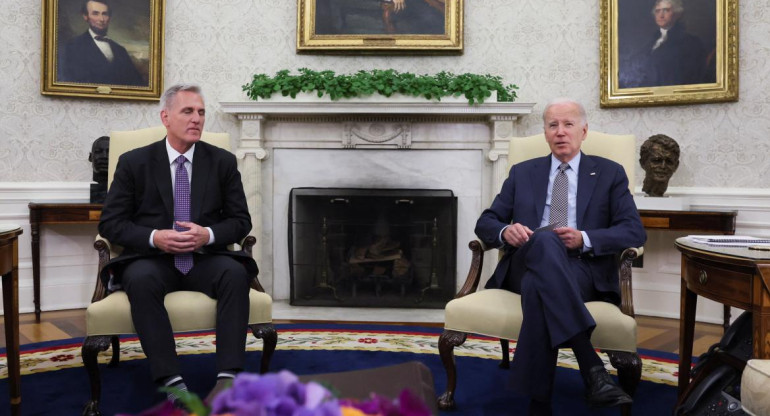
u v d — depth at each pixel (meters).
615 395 1.96
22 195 4.29
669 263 4.37
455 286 4.61
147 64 4.59
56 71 4.34
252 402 0.78
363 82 4.37
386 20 4.78
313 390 0.83
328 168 4.71
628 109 4.54
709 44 4.20
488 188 4.66
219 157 2.69
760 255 1.76
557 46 4.70
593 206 2.59
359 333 3.73
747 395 1.45
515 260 2.56
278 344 3.43
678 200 3.93
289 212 4.61
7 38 4.27
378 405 0.89
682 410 2.11
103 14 4.45
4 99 4.27
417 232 4.60
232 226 2.58
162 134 2.92
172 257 2.49
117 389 2.59
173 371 2.15
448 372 2.41
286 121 4.66
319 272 4.64
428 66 4.83
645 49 4.41
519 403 2.48
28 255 4.32
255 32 4.82
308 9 4.77
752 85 4.11
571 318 2.07
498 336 2.28
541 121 4.73
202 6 4.77
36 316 4.05
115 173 2.57
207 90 4.79
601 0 4.53
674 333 3.85
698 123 4.31
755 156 4.11
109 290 2.48
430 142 4.65
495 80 4.52
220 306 2.32
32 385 2.63
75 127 4.47
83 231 4.49
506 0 4.77
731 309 4.14
